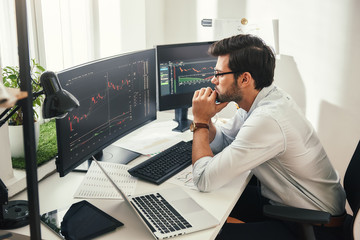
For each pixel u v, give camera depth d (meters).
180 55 2.11
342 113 2.55
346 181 1.71
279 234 1.58
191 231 1.25
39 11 2.13
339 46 2.46
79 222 1.29
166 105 2.13
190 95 2.21
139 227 1.28
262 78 1.58
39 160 1.65
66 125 1.45
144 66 1.92
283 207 1.43
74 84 1.46
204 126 1.68
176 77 2.13
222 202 1.45
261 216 1.86
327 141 2.64
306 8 2.49
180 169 1.69
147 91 1.98
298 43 2.55
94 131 1.63
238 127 1.88
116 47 2.62
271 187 1.62
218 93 1.66
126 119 1.85
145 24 2.57
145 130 2.17
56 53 2.29
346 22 2.42
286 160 1.56
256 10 2.61
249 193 1.93
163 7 2.81
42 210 1.38
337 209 1.63
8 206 1.37
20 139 1.72
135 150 1.88
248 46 1.56
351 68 2.46
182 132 2.15
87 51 2.52
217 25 2.65
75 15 2.39
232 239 1.55
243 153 1.48
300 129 1.54
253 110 1.64
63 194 1.50
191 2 2.75
